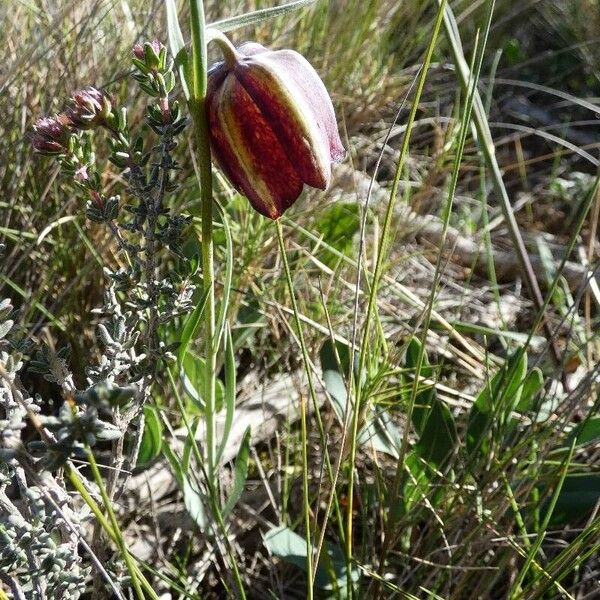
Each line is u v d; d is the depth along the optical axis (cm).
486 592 19
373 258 28
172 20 15
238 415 24
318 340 26
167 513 22
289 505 23
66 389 14
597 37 49
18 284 26
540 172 41
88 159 15
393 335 27
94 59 30
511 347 29
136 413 16
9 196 27
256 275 26
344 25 37
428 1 43
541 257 32
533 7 49
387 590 19
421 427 21
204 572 21
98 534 16
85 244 26
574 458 22
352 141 37
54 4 31
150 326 16
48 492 14
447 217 18
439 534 20
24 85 28
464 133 18
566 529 20
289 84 15
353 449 17
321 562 19
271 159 15
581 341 28
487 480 19
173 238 16
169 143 15
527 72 50
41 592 14
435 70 42
